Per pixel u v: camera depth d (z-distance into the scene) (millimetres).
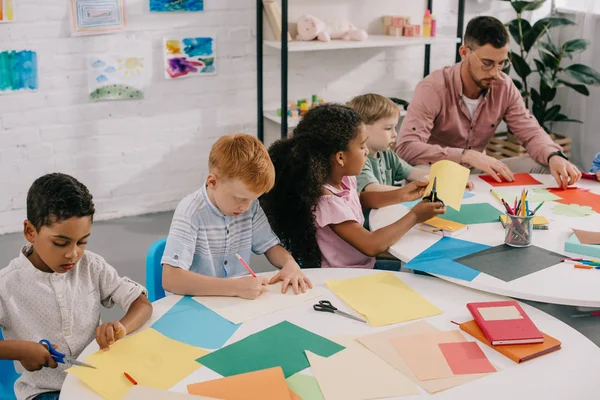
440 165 1910
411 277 1633
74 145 3451
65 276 1432
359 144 1813
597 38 4004
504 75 2809
